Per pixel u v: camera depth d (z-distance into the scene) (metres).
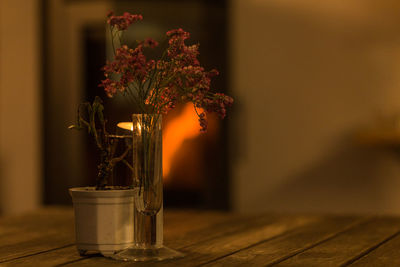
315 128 3.99
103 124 1.35
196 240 1.55
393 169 3.89
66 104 4.23
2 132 4.32
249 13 4.05
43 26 4.23
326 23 3.97
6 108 4.31
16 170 4.30
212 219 2.01
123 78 1.20
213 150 4.09
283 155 4.03
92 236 1.32
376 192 3.92
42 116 4.24
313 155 4.00
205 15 4.09
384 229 1.74
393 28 3.89
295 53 4.00
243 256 1.32
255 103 4.05
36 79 4.24
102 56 4.21
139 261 1.26
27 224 1.91
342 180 3.97
